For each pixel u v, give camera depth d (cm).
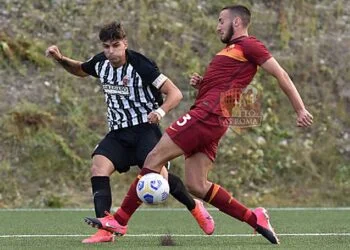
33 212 3106
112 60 2077
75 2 4238
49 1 4228
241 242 2109
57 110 3731
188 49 4084
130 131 2114
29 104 3712
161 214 3030
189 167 1995
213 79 1944
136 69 2083
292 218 2931
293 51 4169
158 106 2139
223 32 1969
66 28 4100
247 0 4400
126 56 2095
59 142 3594
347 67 4119
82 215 3000
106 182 2089
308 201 3506
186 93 3894
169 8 4272
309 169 3659
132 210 2002
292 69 4078
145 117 2114
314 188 3588
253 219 2033
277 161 3681
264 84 3991
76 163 3547
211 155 1991
